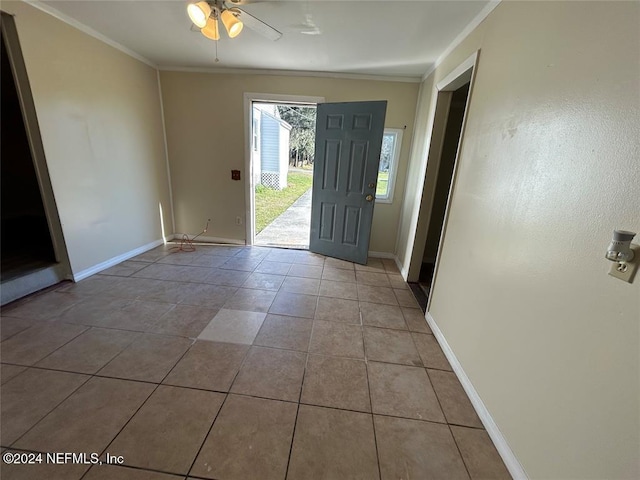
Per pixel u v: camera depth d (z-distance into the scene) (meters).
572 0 1.06
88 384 1.54
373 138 3.19
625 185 0.82
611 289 0.84
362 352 1.94
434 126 2.71
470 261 1.73
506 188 1.41
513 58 1.43
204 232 4.12
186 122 3.69
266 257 3.63
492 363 1.42
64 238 2.54
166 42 2.74
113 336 1.94
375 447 1.29
